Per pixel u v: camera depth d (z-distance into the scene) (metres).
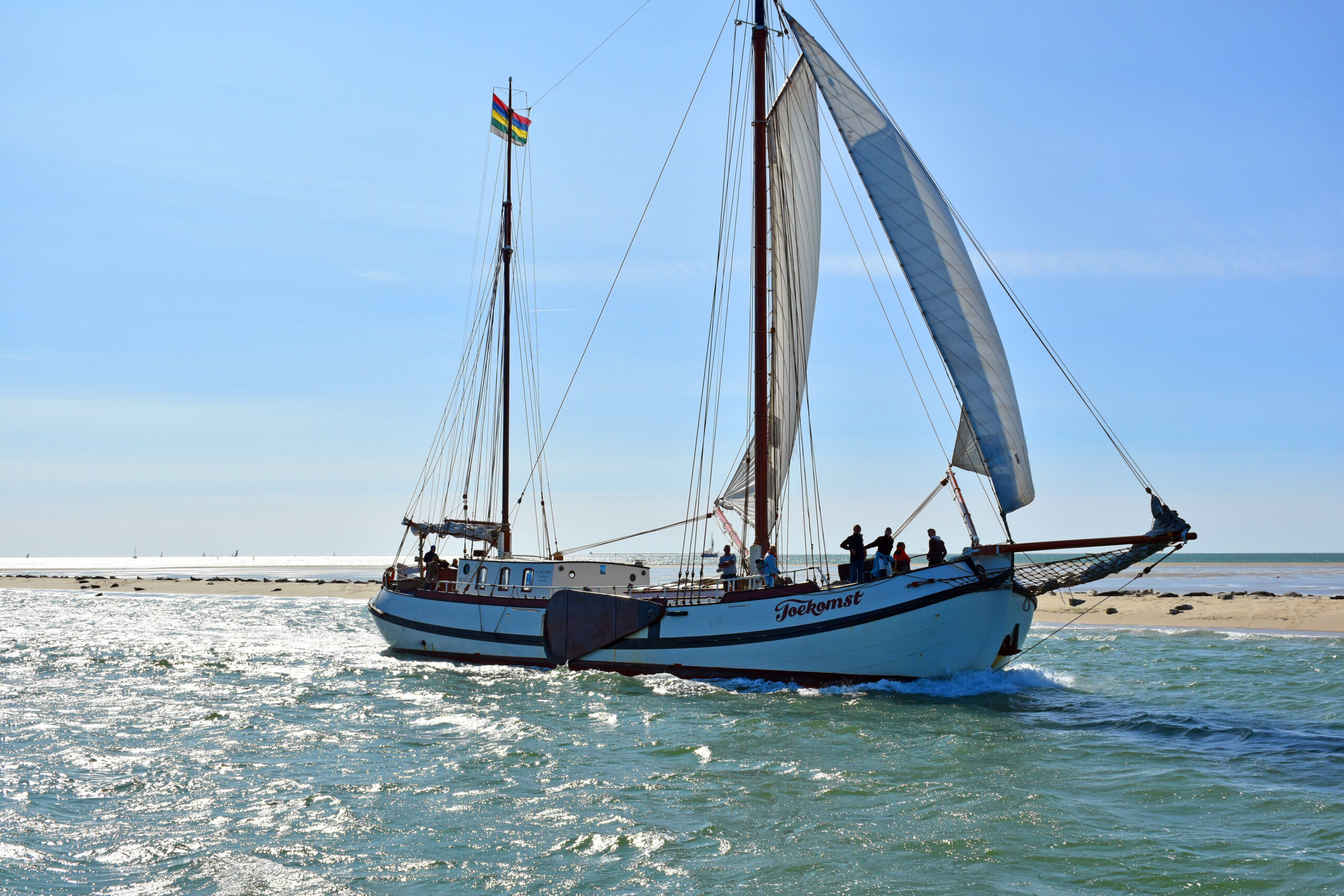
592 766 23.55
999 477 30.16
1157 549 29.64
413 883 16.34
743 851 17.56
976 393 30.28
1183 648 46.25
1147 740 25.66
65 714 31.03
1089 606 68.44
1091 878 16.12
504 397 50.25
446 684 36.19
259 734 27.73
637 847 17.81
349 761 24.52
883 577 33.12
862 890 15.78
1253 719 28.39
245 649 49.62
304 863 17.23
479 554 46.28
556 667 38.06
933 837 18.17
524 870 16.84
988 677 32.88
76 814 20.22
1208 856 16.98
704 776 22.39
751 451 38.19
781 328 39.75
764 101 37.03
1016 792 20.86
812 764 23.36
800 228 39.41
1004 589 31.20
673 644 35.47
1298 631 53.19
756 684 33.56
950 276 31.09
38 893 15.98
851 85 33.31
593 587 40.28
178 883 16.39
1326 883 15.53
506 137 51.62
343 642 54.03
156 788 22.11
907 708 29.91
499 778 22.62
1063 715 28.86
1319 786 21.19
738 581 36.69
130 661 44.34
